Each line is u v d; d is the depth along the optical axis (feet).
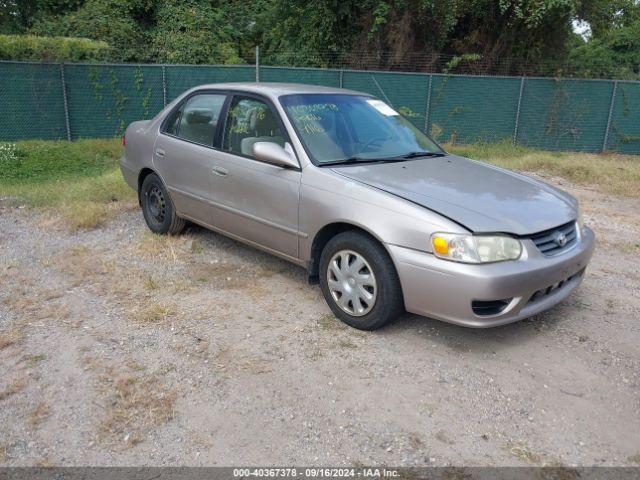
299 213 14.05
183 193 17.84
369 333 13.17
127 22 62.75
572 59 68.44
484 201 12.78
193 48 62.49
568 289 13.37
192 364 11.80
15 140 46.21
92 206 22.72
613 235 22.02
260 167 15.03
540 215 12.69
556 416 10.46
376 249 12.54
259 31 71.67
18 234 20.16
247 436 9.73
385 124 16.67
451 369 11.82
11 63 44.70
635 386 11.44
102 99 47.60
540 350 12.67
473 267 11.39
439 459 9.29
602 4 60.23
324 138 14.87
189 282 15.92
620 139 53.06
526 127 52.39
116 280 16.01
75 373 11.42
